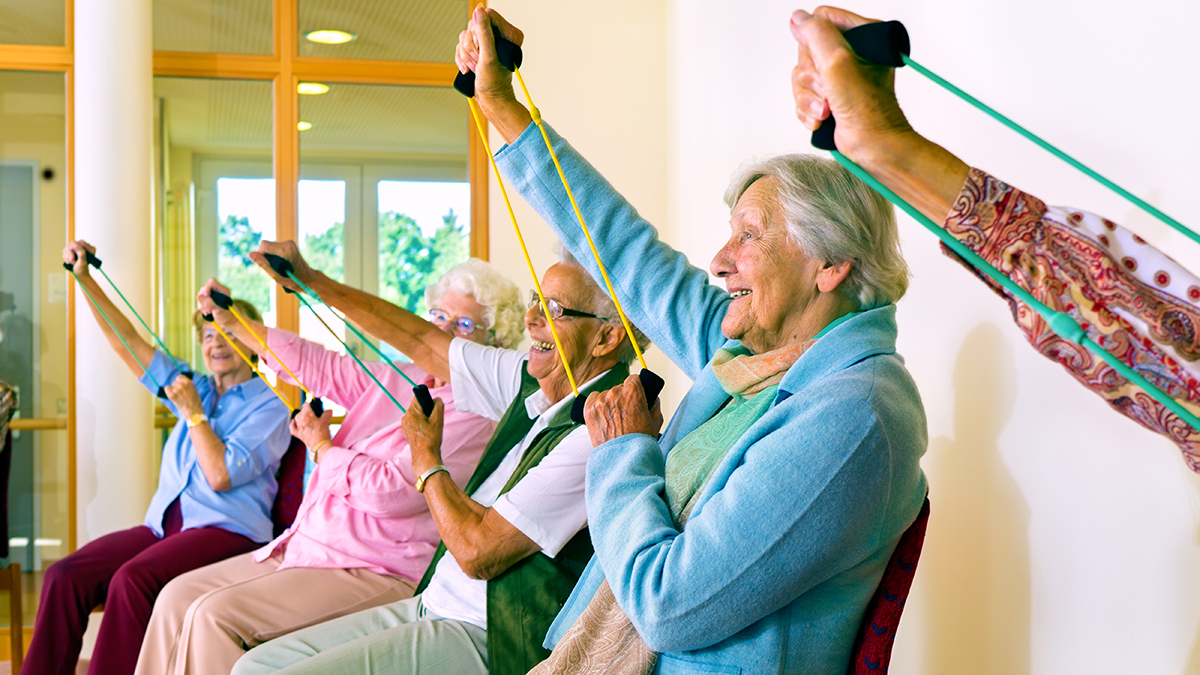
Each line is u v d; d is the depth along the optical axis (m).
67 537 3.60
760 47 2.65
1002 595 1.49
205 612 2.03
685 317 1.48
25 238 3.61
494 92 1.42
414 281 3.85
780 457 0.99
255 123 3.77
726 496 1.02
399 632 1.60
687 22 3.52
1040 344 0.72
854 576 1.06
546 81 3.79
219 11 3.73
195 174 3.73
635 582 1.05
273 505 2.90
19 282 3.61
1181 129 1.09
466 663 1.58
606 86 3.83
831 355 1.10
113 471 3.35
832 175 1.15
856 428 0.99
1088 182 1.27
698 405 1.31
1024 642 1.43
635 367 2.86
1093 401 1.26
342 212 3.81
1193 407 0.68
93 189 3.38
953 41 1.65
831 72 0.68
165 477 2.89
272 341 2.60
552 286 1.75
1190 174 1.08
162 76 3.70
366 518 2.22
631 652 1.12
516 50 1.31
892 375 1.07
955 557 1.64
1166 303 0.69
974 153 1.58
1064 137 1.33
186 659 2.03
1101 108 1.25
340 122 3.81
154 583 2.51
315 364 2.62
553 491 1.51
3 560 3.16
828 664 1.06
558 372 1.77
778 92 2.51
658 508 1.10
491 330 2.46
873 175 0.71
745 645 1.03
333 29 3.79
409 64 3.82
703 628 1.00
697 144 3.38
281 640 1.73
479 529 1.52
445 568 1.72
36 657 2.62
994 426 1.52
